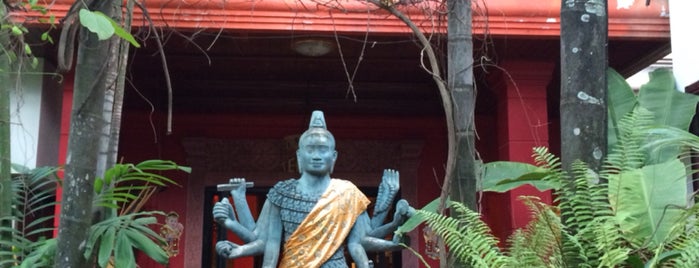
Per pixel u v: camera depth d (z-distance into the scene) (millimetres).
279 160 9672
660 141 4062
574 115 3805
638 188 3715
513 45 7195
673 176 3809
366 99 9555
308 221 4074
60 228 3646
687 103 5906
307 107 9586
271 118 9664
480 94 8914
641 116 4258
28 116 7375
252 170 9617
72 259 3621
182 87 9000
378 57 7969
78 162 3676
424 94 9398
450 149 4312
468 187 4297
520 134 7418
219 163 9617
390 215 9383
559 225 3527
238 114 9617
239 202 4281
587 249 3410
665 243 3496
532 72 7547
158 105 9367
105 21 2992
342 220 4109
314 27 6777
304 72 8617
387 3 4895
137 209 4754
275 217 4223
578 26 3881
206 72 8547
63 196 3670
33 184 5457
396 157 9758
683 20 6793
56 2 6270
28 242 4484
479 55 7453
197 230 9352
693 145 4133
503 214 7762
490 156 9711
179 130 9609
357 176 9664
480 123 9820
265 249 4160
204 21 6645
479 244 3504
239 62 8164
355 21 6766
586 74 3830
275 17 6754
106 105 4246
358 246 4141
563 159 3812
